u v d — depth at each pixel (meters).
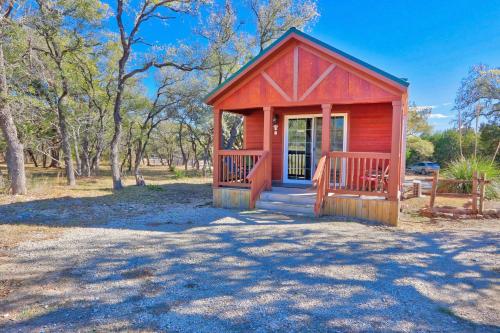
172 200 10.48
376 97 7.13
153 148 41.44
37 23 11.92
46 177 20.28
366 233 6.01
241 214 7.70
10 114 10.93
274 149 10.52
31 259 4.42
